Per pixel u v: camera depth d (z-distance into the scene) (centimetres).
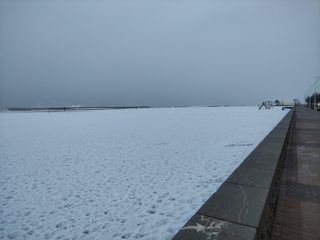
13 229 351
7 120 2814
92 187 504
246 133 1211
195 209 372
